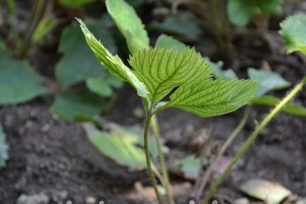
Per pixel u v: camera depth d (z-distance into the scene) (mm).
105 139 470
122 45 584
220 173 481
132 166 467
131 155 466
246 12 535
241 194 469
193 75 307
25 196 458
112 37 553
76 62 548
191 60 297
